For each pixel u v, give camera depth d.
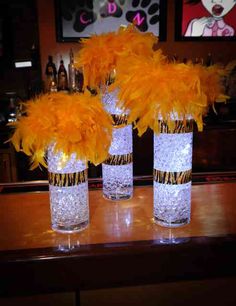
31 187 1.21
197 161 2.70
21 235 0.87
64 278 0.79
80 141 0.76
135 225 0.91
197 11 2.78
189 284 0.89
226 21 2.83
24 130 0.78
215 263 0.84
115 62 0.92
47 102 0.80
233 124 2.65
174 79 0.76
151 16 2.73
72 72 2.62
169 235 0.86
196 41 2.86
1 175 2.54
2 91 2.79
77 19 2.68
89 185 1.21
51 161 0.83
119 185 1.05
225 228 0.89
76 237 0.85
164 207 0.88
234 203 1.05
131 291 0.87
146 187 1.19
